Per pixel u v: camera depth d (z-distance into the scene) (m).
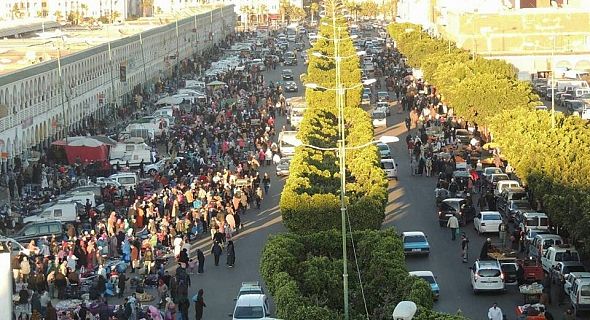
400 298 62.56
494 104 151.88
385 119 174.12
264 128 165.62
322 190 96.94
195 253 98.56
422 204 118.00
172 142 151.88
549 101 198.38
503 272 83.81
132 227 100.81
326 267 68.75
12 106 142.25
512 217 103.88
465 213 106.94
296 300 61.50
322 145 124.62
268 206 119.31
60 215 105.19
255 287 77.19
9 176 125.56
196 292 86.12
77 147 135.62
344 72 184.50
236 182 119.62
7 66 157.12
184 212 108.75
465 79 161.88
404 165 143.12
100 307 76.06
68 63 169.75
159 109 183.00
